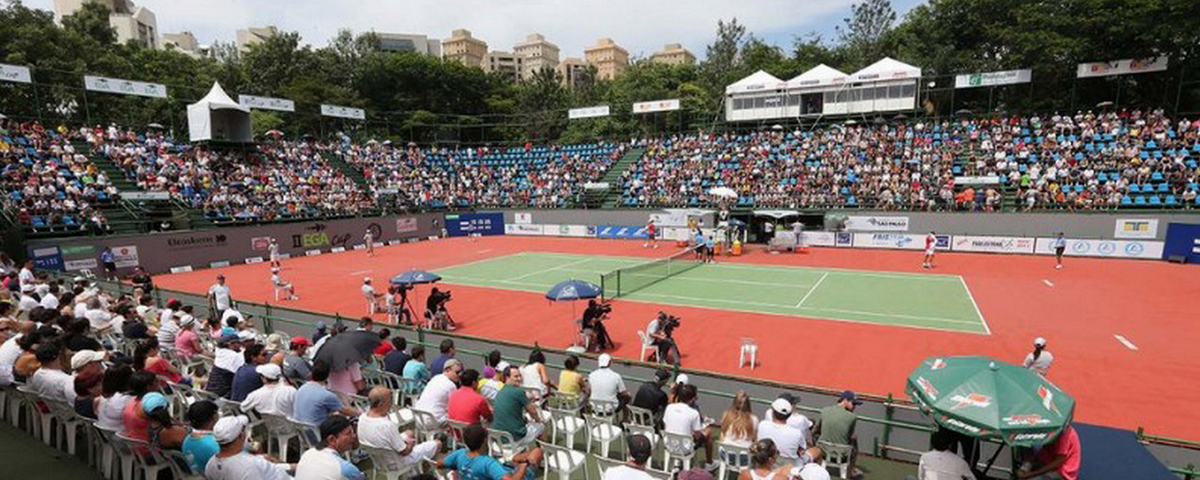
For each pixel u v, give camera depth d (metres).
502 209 50.62
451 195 51.66
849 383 14.48
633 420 10.00
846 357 16.42
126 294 19.86
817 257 35.34
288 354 10.89
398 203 48.28
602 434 9.34
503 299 24.73
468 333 19.78
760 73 54.22
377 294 26.48
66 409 8.49
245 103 44.94
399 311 21.06
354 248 42.66
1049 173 36.56
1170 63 42.69
